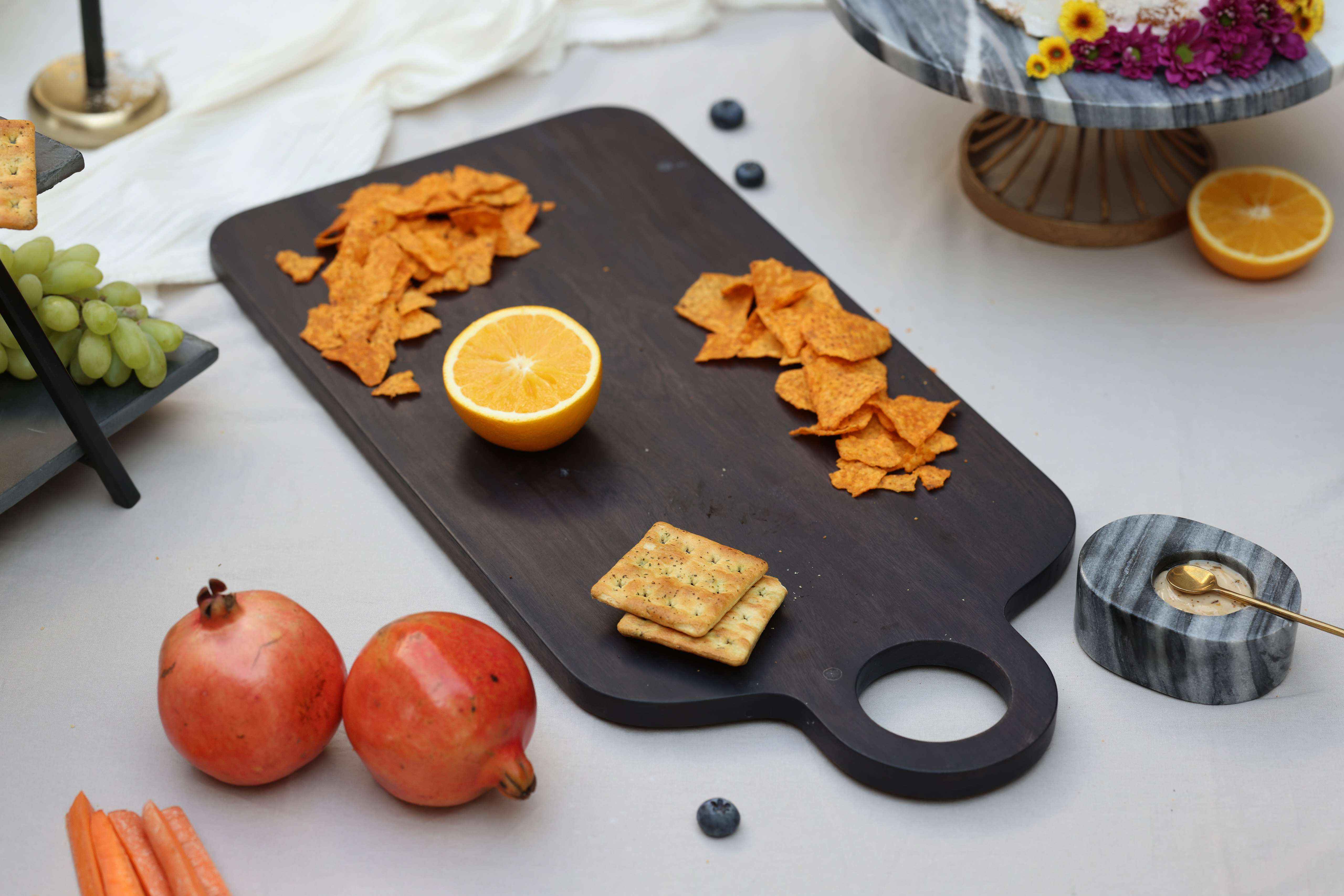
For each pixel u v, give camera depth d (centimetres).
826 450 156
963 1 175
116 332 153
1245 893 120
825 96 224
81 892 117
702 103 223
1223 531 138
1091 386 174
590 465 154
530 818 125
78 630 142
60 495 157
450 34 221
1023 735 126
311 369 166
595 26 236
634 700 129
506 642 120
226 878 120
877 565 142
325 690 120
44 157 132
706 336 171
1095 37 164
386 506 157
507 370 151
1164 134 202
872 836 124
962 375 175
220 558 150
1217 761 130
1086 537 153
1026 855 123
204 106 207
